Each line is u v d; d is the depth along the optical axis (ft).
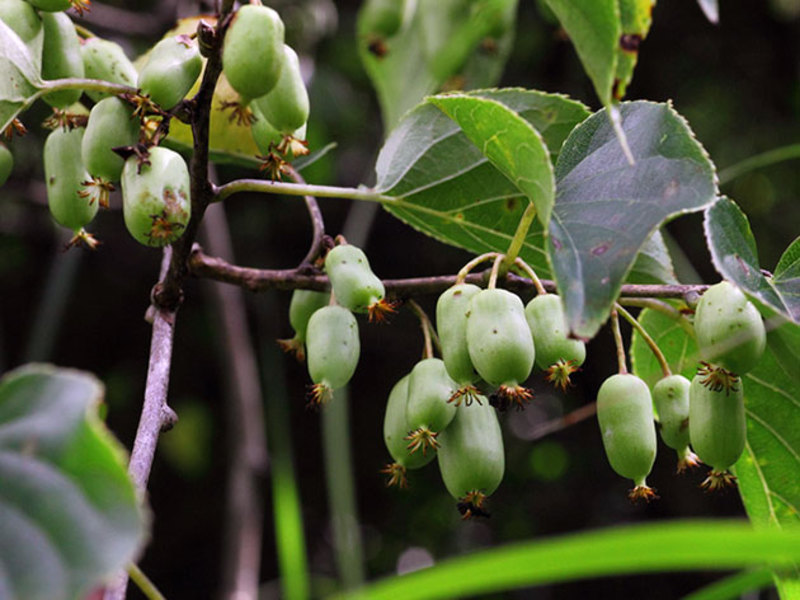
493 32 3.19
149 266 5.39
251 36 2.16
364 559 5.92
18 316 5.36
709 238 2.20
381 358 5.67
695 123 5.05
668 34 5.05
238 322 3.49
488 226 2.47
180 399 5.55
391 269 5.35
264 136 2.28
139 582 2.13
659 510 5.24
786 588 2.35
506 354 2.20
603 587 5.69
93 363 5.51
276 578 5.75
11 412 1.97
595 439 5.60
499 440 2.28
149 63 2.22
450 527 5.89
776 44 5.04
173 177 2.19
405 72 3.25
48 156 2.33
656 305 2.33
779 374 2.39
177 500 5.81
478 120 2.24
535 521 5.65
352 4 4.91
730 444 2.23
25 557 1.92
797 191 5.17
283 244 5.32
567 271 2.13
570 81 4.73
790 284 2.28
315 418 5.82
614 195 2.20
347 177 5.09
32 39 2.27
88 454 1.94
